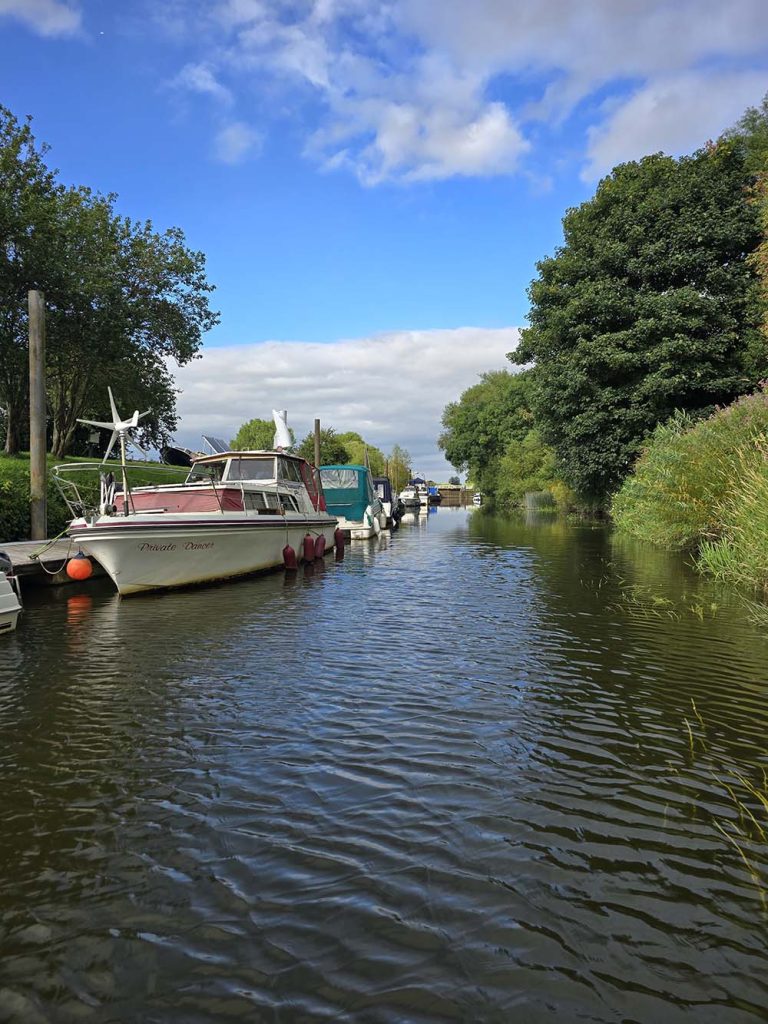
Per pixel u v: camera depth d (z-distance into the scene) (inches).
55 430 1074.7
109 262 996.6
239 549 514.3
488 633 310.0
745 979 92.7
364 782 155.3
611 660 257.9
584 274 976.9
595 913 107.1
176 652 281.7
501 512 2032.5
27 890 115.2
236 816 139.9
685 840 129.4
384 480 1451.8
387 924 104.7
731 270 891.4
